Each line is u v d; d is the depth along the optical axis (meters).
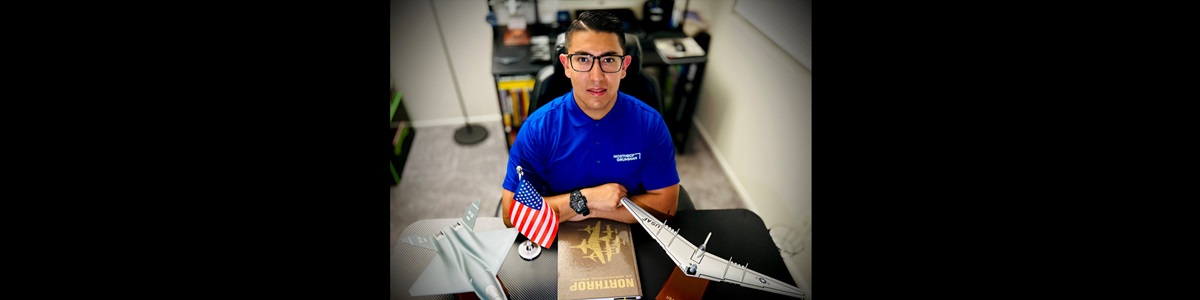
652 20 2.67
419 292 1.02
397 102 2.70
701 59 2.39
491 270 1.04
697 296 1.05
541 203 1.10
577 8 2.79
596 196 1.28
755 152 2.15
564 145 1.30
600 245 1.18
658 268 1.14
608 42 1.08
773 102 1.91
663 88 2.98
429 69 2.84
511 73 2.32
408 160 2.82
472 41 2.78
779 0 1.80
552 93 1.55
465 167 2.78
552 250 1.17
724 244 1.22
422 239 1.06
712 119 2.69
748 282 1.00
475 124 3.12
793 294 1.01
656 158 1.34
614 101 1.25
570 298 1.05
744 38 2.12
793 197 1.83
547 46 2.51
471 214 1.07
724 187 2.55
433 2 2.59
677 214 1.32
